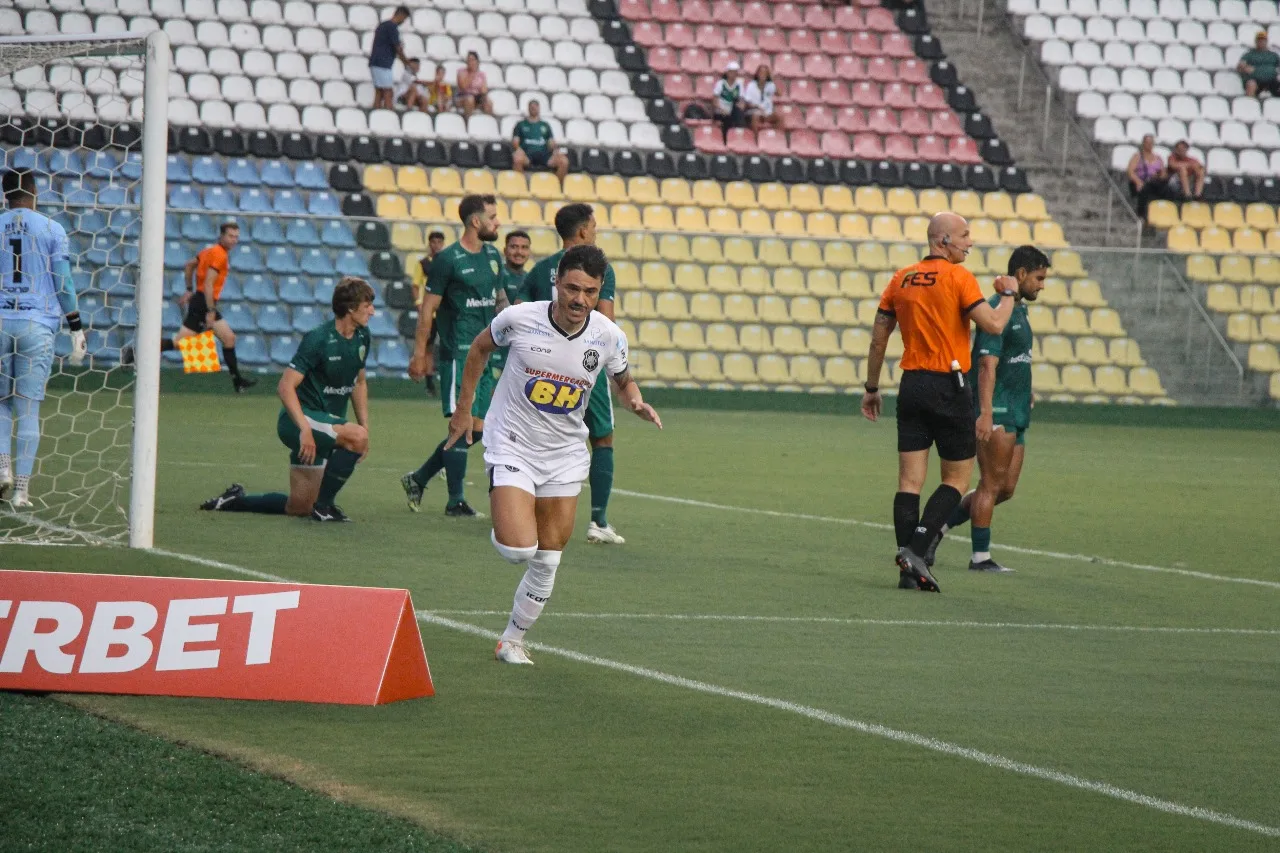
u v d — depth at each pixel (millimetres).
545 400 21469
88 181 84500
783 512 42281
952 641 25172
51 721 17891
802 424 76250
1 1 95250
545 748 17656
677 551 34250
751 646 24062
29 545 30125
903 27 115562
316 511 35594
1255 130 112812
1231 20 120000
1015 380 33031
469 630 24219
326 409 35938
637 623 25578
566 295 21156
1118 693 21734
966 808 15953
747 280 94062
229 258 85125
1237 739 19312
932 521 29922
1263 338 97750
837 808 15789
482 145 99875
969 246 30609
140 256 30266
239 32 100438
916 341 30391
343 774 16297
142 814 14766
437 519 37219
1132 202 107438
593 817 15180
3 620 19594
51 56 34562
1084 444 72562
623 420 75438
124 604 19797
